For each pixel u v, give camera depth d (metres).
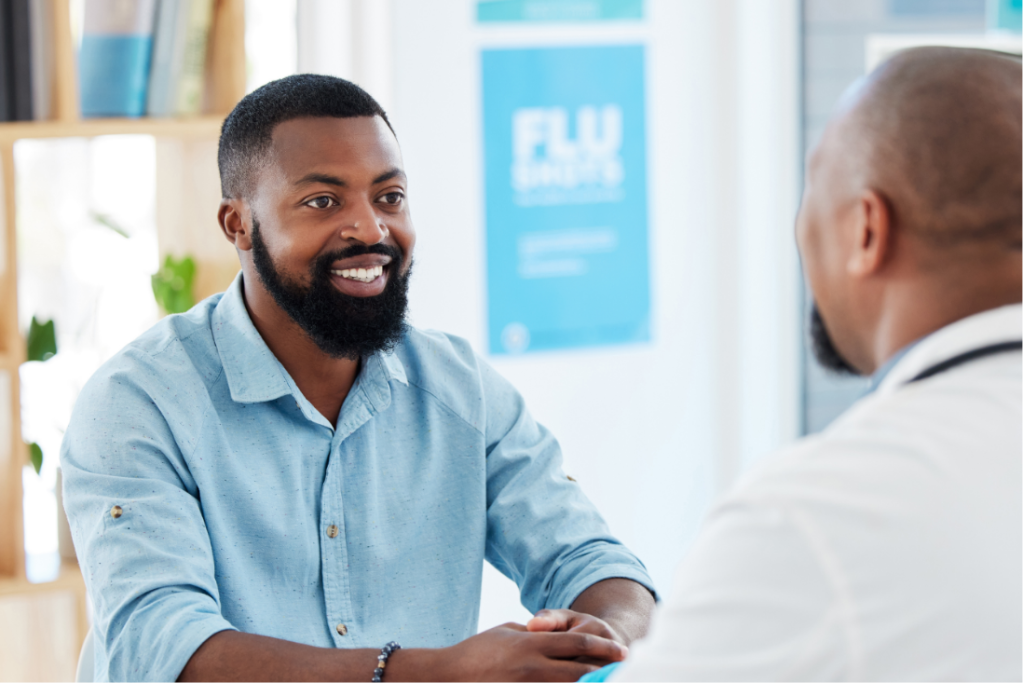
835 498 0.70
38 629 2.27
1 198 2.11
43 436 2.45
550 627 1.23
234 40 2.21
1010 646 0.68
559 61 2.81
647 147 2.93
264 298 1.45
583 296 2.91
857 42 3.02
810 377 3.12
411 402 1.54
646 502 3.04
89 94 2.19
